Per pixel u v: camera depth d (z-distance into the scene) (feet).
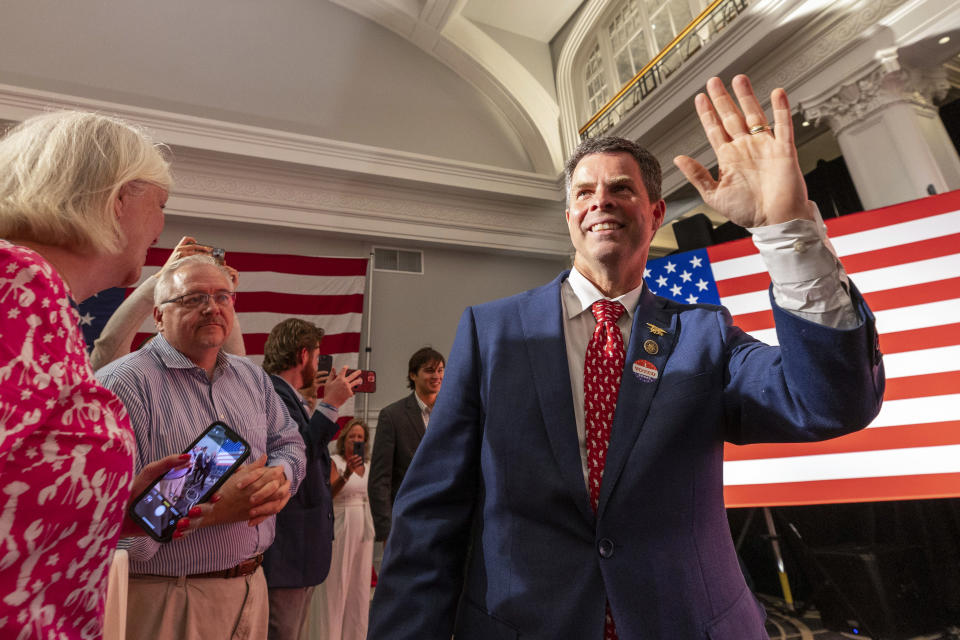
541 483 2.70
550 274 22.95
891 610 9.05
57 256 2.19
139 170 2.45
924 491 6.97
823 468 7.47
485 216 21.70
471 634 2.64
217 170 17.84
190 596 4.00
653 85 18.79
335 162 19.01
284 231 18.76
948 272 7.60
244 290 17.30
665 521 2.57
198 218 17.28
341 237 19.57
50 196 2.11
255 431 4.91
